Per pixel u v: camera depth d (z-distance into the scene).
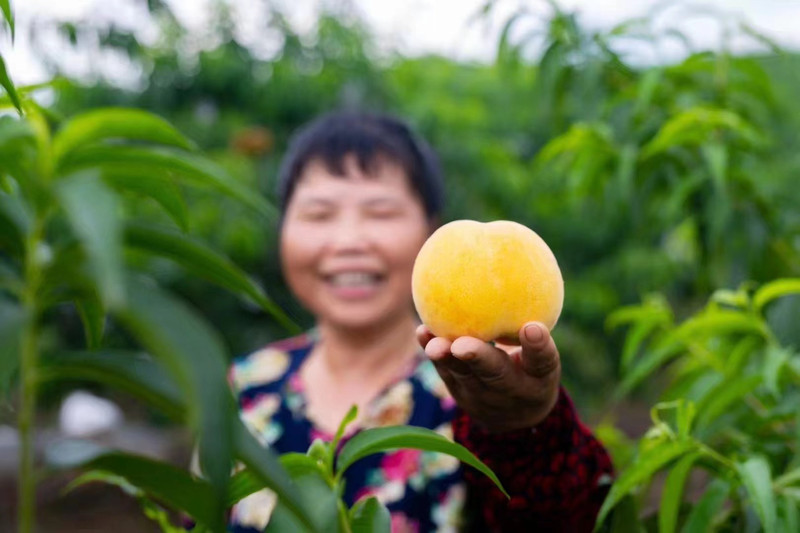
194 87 4.11
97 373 0.53
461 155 3.99
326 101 4.10
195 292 3.80
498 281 0.83
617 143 1.79
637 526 1.05
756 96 1.76
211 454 0.42
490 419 0.97
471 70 4.60
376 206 1.54
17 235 0.55
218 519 0.45
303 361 1.65
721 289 1.76
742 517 1.11
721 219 1.57
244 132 4.02
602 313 4.22
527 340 0.80
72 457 0.53
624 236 4.04
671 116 1.72
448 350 0.85
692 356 1.51
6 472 4.40
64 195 0.42
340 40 4.17
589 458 1.04
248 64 4.10
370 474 1.36
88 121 0.59
